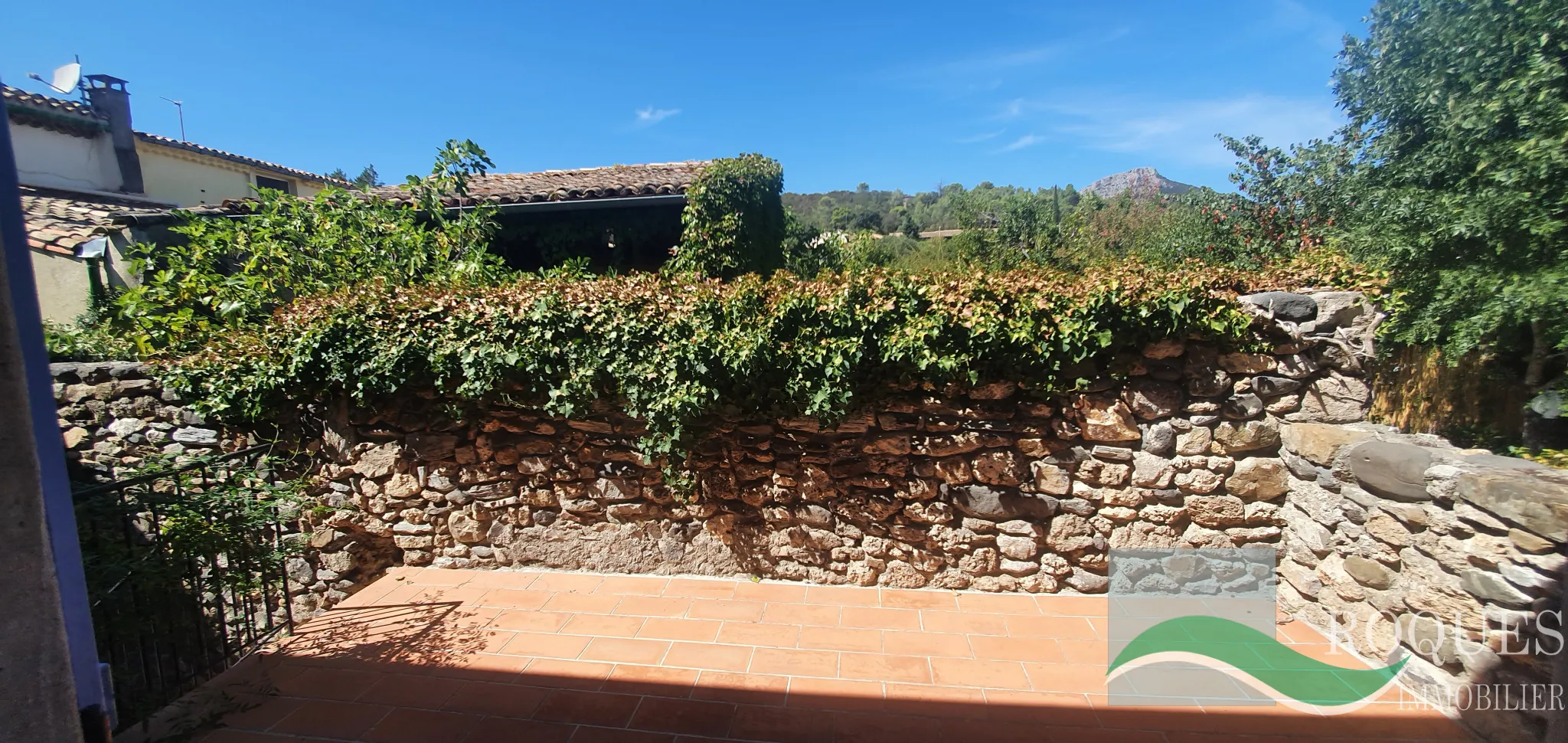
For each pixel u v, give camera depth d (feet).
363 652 10.43
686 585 12.44
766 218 27.99
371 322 12.84
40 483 3.68
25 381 3.62
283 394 13.48
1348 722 8.05
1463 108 15.24
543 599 12.08
